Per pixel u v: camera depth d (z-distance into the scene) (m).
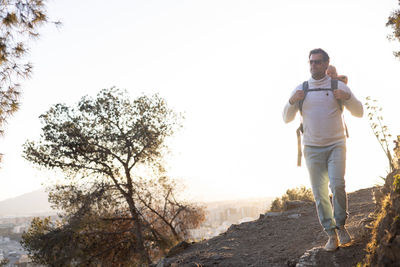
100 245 13.84
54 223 13.94
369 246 3.13
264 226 6.90
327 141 3.67
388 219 2.78
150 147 14.52
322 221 3.70
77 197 13.51
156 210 15.33
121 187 14.43
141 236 13.88
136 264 14.20
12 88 5.90
